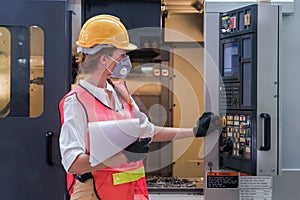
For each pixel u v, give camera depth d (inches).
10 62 112.5
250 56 107.8
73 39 117.7
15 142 112.3
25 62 112.4
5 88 112.5
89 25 75.6
